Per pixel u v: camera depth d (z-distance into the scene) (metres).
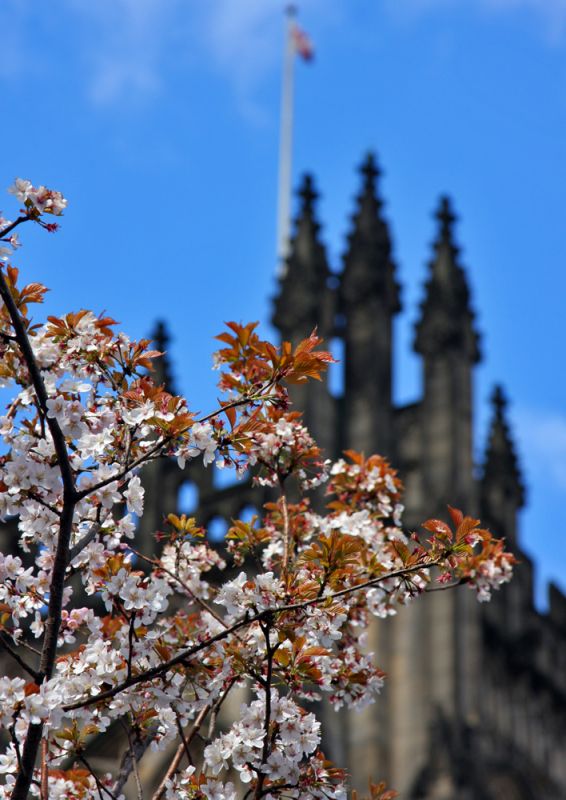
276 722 18.27
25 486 17.78
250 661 18.83
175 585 21.52
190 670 18.92
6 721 16.52
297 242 74.31
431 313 72.81
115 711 18.89
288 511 22.67
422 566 18.66
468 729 63.97
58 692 16.88
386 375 71.75
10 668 56.59
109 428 18.23
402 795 62.66
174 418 17.95
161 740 20.00
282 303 72.69
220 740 18.36
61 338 18.53
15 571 18.84
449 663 64.75
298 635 19.73
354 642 21.22
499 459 78.31
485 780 65.38
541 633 77.12
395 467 69.75
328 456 68.50
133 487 18.36
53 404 17.42
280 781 18.69
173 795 18.91
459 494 68.56
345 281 73.94
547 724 74.31
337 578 18.58
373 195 76.38
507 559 21.09
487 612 71.81
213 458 18.31
